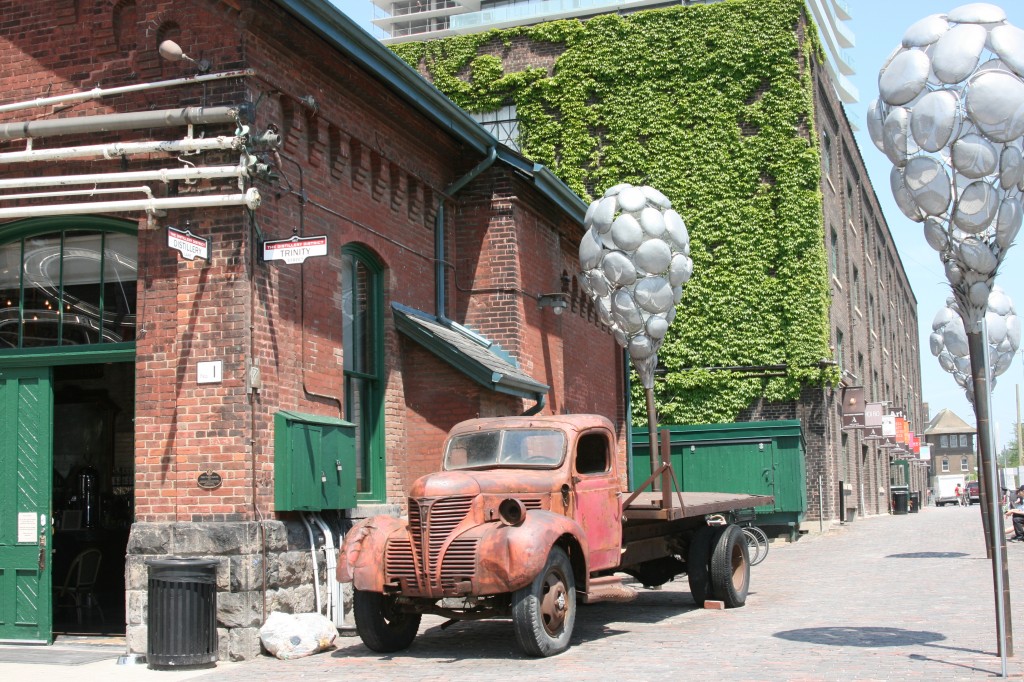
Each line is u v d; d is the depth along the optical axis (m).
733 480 28.11
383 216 14.74
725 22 31.03
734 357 30.05
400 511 14.16
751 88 30.70
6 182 11.35
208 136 11.20
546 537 9.46
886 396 55.31
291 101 12.23
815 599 13.88
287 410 11.61
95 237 11.96
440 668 9.19
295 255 11.02
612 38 32.09
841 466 34.34
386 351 14.65
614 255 14.34
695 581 13.16
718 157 30.67
